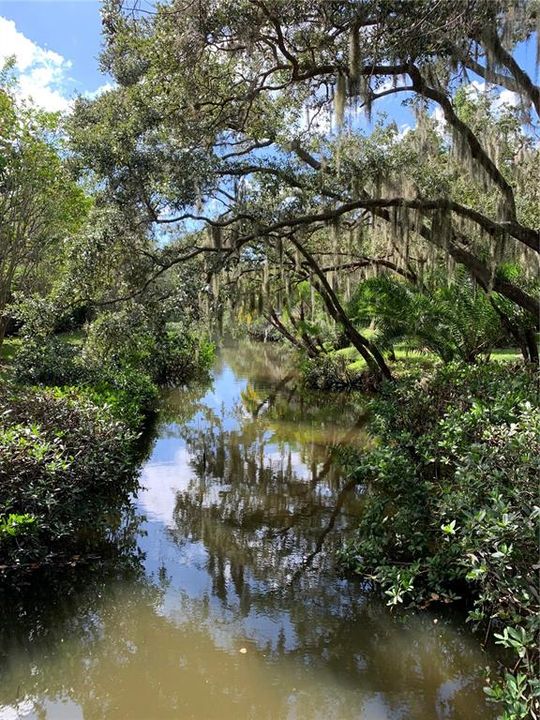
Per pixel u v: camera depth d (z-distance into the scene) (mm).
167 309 10195
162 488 7590
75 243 8961
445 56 6582
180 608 4445
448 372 7340
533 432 3838
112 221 8078
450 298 11344
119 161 7664
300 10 6438
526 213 10977
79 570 5066
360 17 6055
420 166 8359
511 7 5410
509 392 5348
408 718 3143
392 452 5344
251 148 9625
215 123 8781
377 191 8453
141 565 5207
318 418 12688
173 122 8219
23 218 12852
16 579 4695
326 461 9008
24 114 11805
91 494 6480
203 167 7699
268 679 3551
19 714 3254
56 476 5230
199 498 7176
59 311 10617
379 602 4434
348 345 19125
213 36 6883
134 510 6703
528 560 3252
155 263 9289
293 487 7652
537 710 2844
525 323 10445
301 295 17812
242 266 12422
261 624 4195
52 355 10570
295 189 9406
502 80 6348
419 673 3572
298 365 20641
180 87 7922
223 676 3582
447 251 8492
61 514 5461
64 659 3797
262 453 9570
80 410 6730
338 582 4820
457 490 4289
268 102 9492
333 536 5871
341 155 8461
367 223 10969
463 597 4262
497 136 8750
